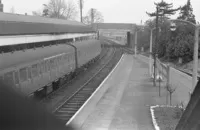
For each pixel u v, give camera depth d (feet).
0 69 42.29
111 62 144.97
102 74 101.76
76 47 94.48
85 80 87.45
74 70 90.38
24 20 76.43
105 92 67.82
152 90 71.15
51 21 103.91
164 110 49.98
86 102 56.08
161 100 59.72
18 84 47.98
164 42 166.71
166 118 45.09
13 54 49.19
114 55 184.34
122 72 106.93
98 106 53.72
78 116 46.73
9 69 45.03
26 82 51.34
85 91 69.67
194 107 20.68
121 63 140.46
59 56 73.36
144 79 89.76
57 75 70.74
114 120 45.03
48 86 65.51
